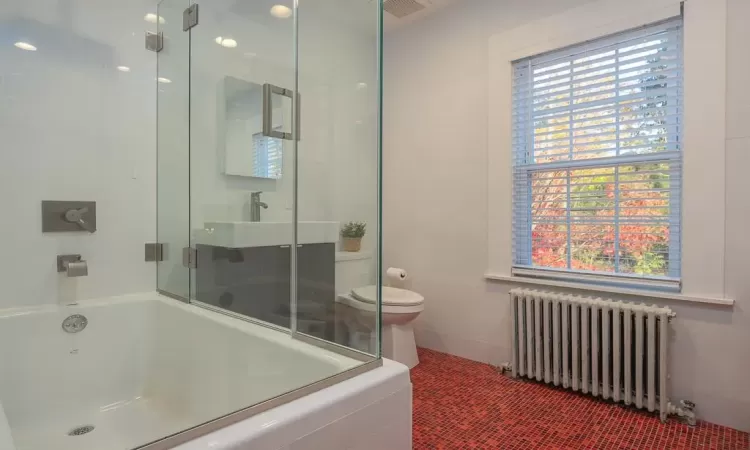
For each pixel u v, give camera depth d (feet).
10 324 5.29
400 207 9.86
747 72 5.47
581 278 7.05
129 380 6.19
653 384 5.96
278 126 8.03
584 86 7.07
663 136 6.28
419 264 9.47
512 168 7.89
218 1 7.45
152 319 6.50
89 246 6.31
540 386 7.10
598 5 6.75
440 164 9.05
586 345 6.54
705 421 5.81
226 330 5.38
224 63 7.49
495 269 8.09
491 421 5.89
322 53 8.54
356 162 7.44
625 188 6.68
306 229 7.23
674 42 6.16
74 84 6.14
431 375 7.63
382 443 3.79
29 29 5.75
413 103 9.57
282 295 6.29
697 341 5.88
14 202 5.65
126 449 3.27
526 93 7.78
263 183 7.85
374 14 7.43
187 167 7.09
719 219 5.67
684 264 5.96
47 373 5.51
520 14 7.74
